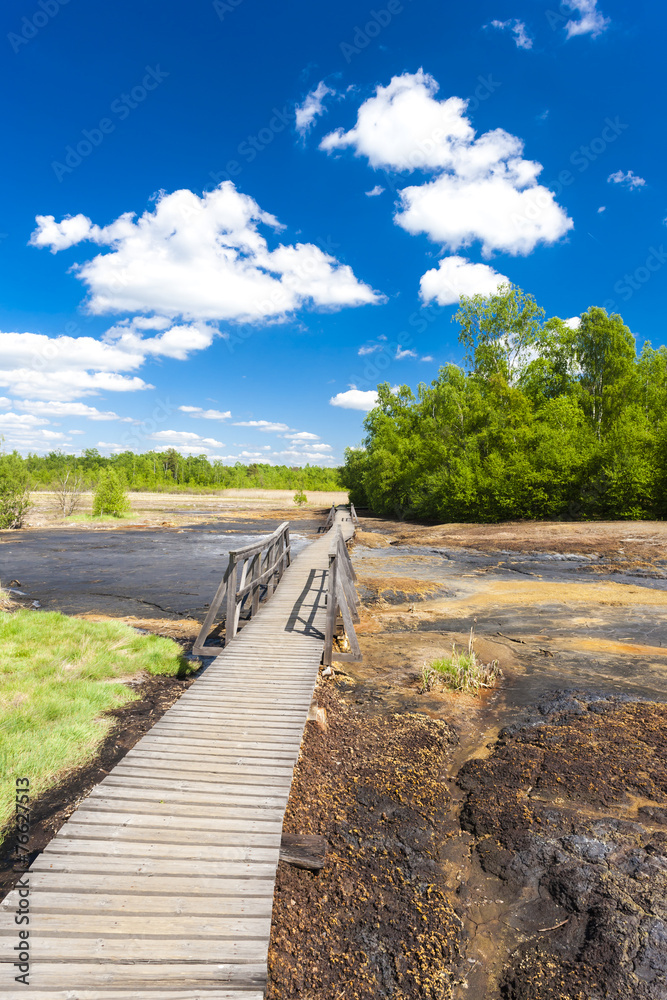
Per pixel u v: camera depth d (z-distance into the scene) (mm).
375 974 2941
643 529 22969
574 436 30484
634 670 7891
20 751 5156
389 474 40156
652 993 2734
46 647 8430
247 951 2637
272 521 39469
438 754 5371
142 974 2492
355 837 4090
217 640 9398
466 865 3838
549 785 4723
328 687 7180
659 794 4516
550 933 3203
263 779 4078
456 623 10906
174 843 3350
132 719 6207
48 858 3188
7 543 25078
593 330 36625
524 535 24328
